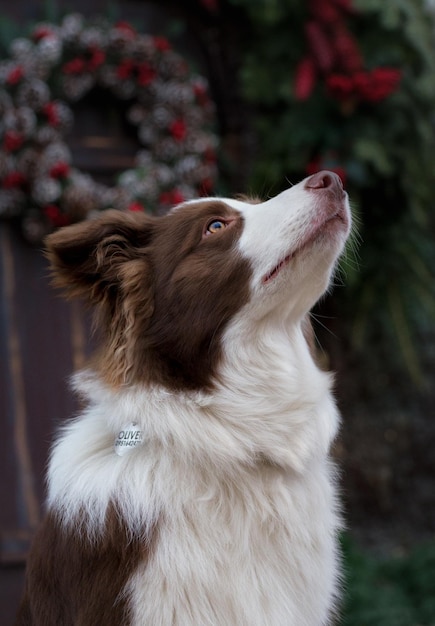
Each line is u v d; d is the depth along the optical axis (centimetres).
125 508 290
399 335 622
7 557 529
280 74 586
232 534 296
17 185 540
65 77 548
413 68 593
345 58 570
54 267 321
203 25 595
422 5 592
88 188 545
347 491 676
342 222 307
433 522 685
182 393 304
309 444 316
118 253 327
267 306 309
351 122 577
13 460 539
